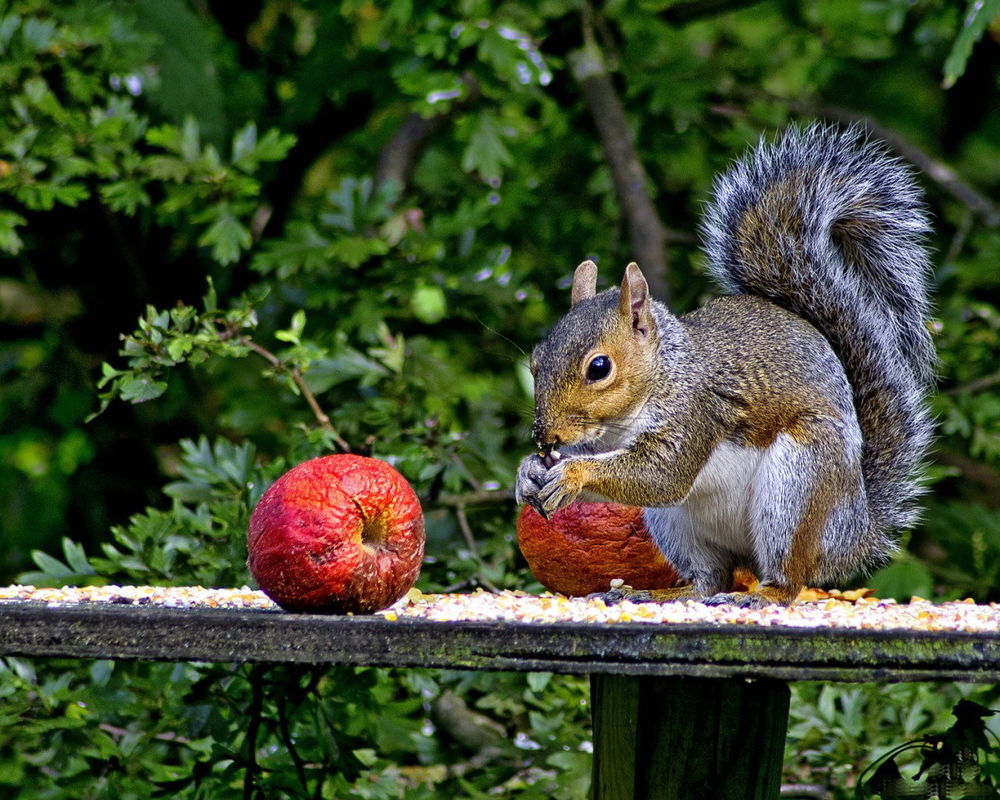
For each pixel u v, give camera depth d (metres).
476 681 8.22
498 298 10.14
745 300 7.09
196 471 8.43
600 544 6.59
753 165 7.62
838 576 6.57
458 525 9.50
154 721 8.09
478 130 10.69
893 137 12.23
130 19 10.48
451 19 10.65
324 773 7.39
